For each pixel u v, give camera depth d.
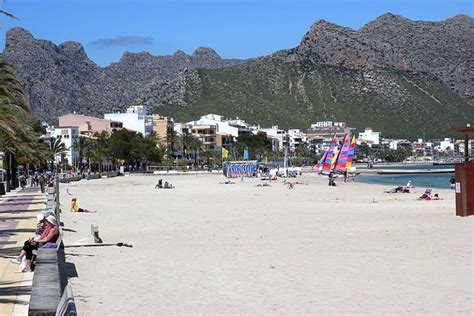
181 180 132.62
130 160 182.62
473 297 17.47
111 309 16.34
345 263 23.64
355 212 49.59
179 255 26.27
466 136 42.88
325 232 34.75
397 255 25.42
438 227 35.59
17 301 15.11
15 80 39.06
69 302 7.41
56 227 19.28
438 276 20.67
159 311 16.16
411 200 64.12
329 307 16.50
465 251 26.08
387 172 192.38
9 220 36.34
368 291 18.47
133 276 21.28
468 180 41.88
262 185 106.81
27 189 82.50
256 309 16.38
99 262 24.30
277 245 29.44
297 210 53.25
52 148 153.62
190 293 18.44
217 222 42.69
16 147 60.22
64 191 86.50
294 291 18.62
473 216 41.22
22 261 18.95
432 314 15.60
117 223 42.22
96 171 178.62
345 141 140.75
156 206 59.81
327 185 107.56
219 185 110.06
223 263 24.03
